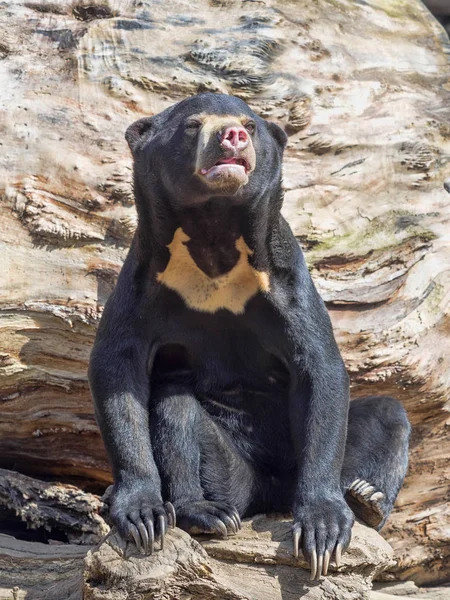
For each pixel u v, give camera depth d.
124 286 8.10
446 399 10.07
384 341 9.73
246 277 8.00
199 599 7.11
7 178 9.59
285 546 7.23
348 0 11.16
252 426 8.43
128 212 9.60
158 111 10.02
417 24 11.45
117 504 7.34
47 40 10.19
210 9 10.52
